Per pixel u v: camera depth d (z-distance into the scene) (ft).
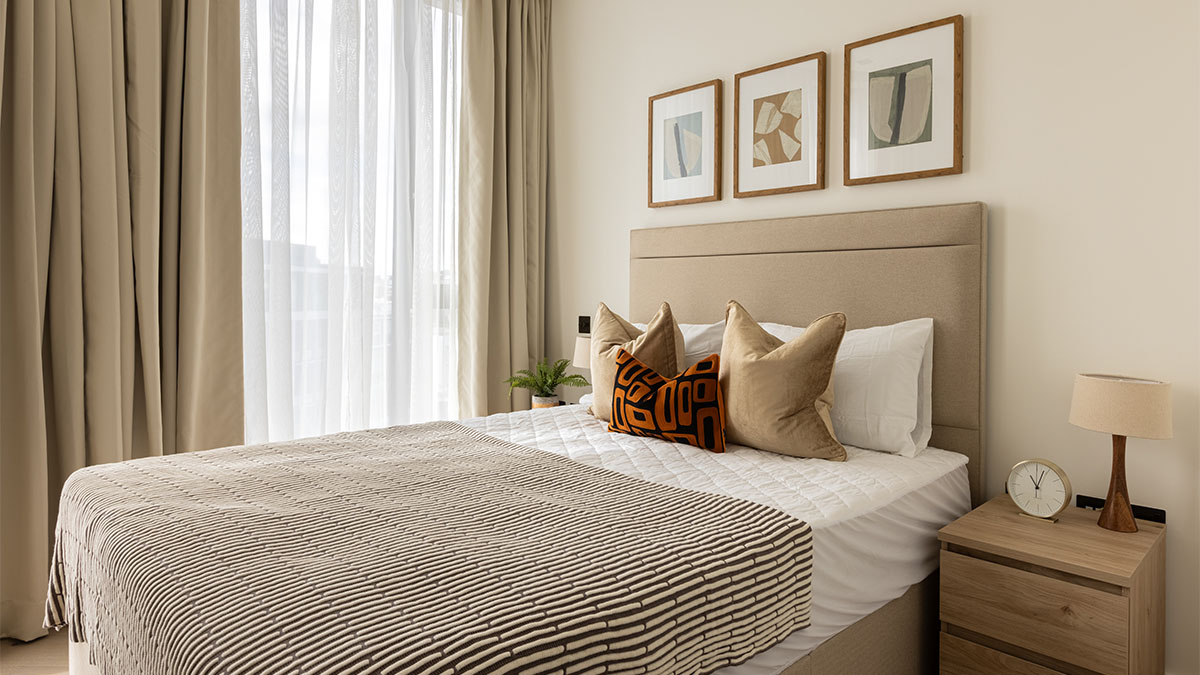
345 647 2.97
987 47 7.64
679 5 10.74
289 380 9.93
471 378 11.89
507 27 12.17
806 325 8.91
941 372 7.75
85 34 7.89
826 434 6.90
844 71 8.74
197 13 8.70
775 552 4.50
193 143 8.70
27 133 7.54
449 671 2.89
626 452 7.05
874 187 8.59
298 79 9.93
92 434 8.07
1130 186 6.76
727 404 7.31
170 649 3.26
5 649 7.61
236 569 3.78
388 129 11.02
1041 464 6.49
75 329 7.91
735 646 4.16
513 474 6.00
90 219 7.98
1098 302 6.98
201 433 9.08
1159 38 6.57
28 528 7.75
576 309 12.59
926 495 6.44
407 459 6.53
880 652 5.86
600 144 12.03
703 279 10.11
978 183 7.75
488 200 11.82
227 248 9.16
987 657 5.93
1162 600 6.33
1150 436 5.82
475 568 3.84
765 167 9.61
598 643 3.35
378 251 11.02
